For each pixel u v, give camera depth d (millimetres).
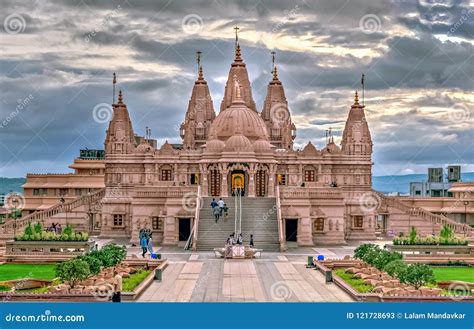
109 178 128500
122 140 128750
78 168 170250
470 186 146875
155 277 66375
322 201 109125
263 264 79688
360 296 54469
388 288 55938
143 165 128000
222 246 97625
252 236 94500
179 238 105062
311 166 128125
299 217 105438
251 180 116875
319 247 104188
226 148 117562
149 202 109188
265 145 120062
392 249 85188
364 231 118375
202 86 142000
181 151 128250
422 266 57344
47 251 85438
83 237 86938
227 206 105250
